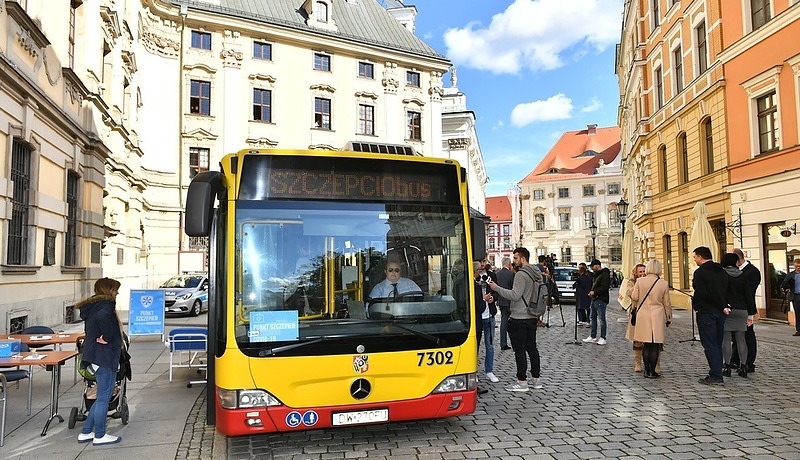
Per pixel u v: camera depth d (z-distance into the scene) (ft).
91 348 19.16
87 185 53.93
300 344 16.43
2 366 20.72
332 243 17.57
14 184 38.52
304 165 17.88
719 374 27.45
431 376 17.49
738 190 58.65
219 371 16.33
